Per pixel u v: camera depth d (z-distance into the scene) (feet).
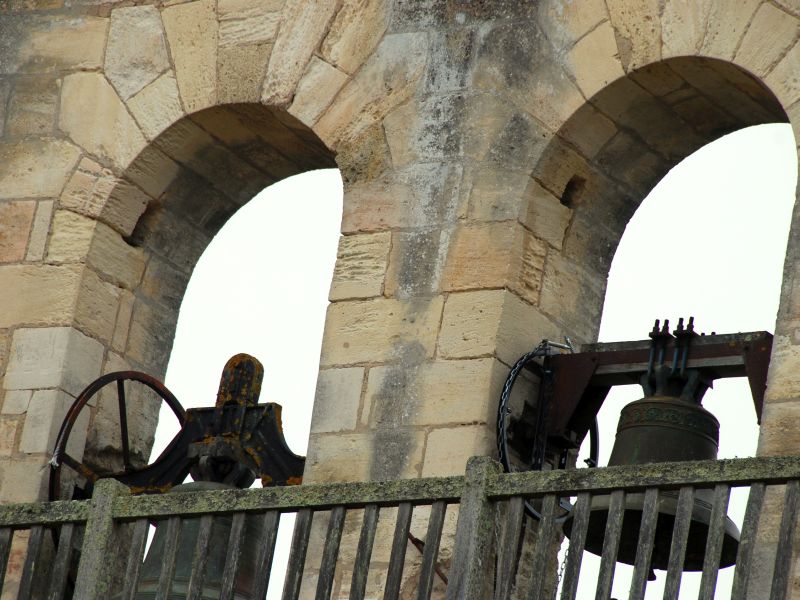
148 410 120.88
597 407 106.83
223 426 109.40
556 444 107.04
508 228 108.58
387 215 111.04
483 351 106.22
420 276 108.99
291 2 117.39
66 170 119.85
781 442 95.91
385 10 115.24
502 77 111.34
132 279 120.37
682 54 106.93
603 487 88.17
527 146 109.70
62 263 118.42
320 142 118.83
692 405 101.65
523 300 108.27
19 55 123.13
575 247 111.55
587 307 111.55
